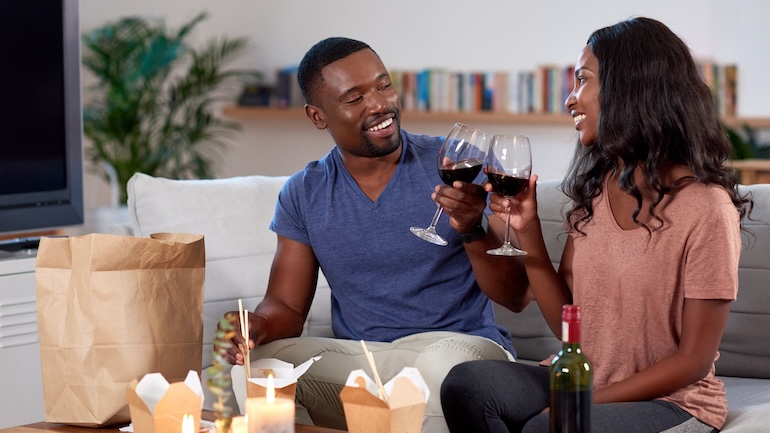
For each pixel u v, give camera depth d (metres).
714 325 1.79
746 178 4.44
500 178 1.90
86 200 5.99
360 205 2.33
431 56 5.94
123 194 5.61
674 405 1.81
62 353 1.73
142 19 5.68
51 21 3.20
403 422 1.42
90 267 1.71
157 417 1.45
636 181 1.91
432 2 5.91
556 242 2.60
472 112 5.74
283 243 2.42
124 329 1.71
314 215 2.36
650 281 1.84
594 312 1.92
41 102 3.18
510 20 5.78
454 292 2.30
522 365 1.91
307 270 2.40
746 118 5.36
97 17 6.02
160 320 1.74
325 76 2.26
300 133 6.21
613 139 1.88
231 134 6.31
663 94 1.86
